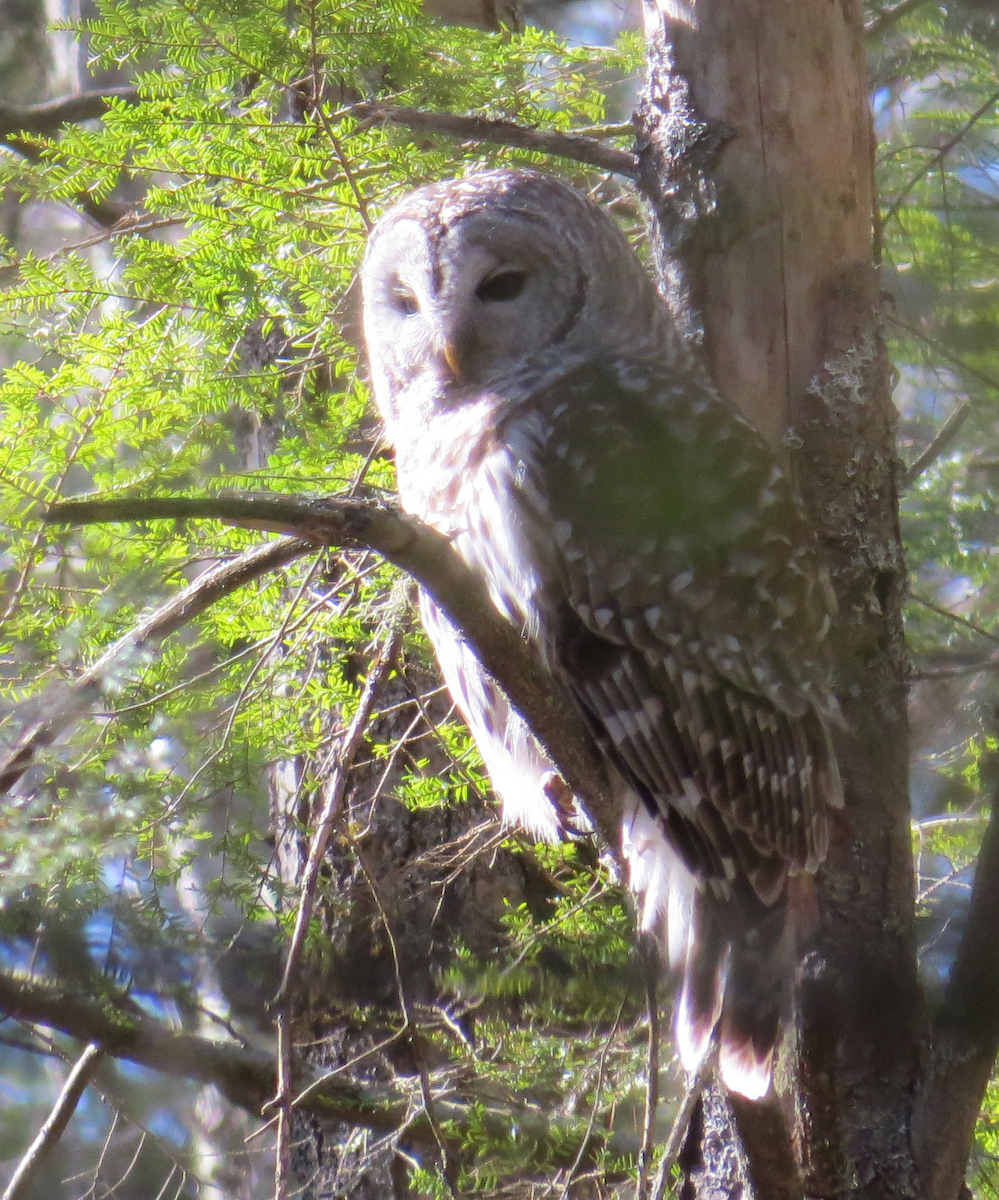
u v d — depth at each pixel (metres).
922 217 7.02
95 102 11.59
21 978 6.37
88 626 6.46
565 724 6.75
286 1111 6.73
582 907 8.20
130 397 7.86
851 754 7.41
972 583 8.16
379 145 8.09
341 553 8.87
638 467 7.42
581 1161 7.77
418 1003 8.66
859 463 7.39
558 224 8.32
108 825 6.43
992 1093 8.68
